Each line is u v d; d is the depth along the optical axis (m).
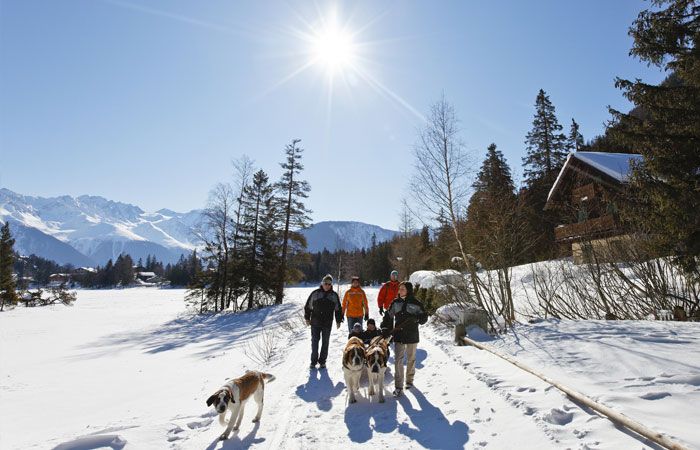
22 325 29.23
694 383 4.89
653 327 7.83
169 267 187.88
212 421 6.00
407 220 37.75
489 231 13.53
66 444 4.96
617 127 10.69
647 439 3.81
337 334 13.66
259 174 34.16
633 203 10.52
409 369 6.81
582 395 4.79
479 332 9.77
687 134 9.64
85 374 12.30
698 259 9.47
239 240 32.94
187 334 22.83
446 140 15.73
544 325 9.59
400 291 6.90
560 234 21.25
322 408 6.13
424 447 4.51
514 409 5.04
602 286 11.72
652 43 9.90
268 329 20.41
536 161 39.22
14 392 9.92
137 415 7.09
